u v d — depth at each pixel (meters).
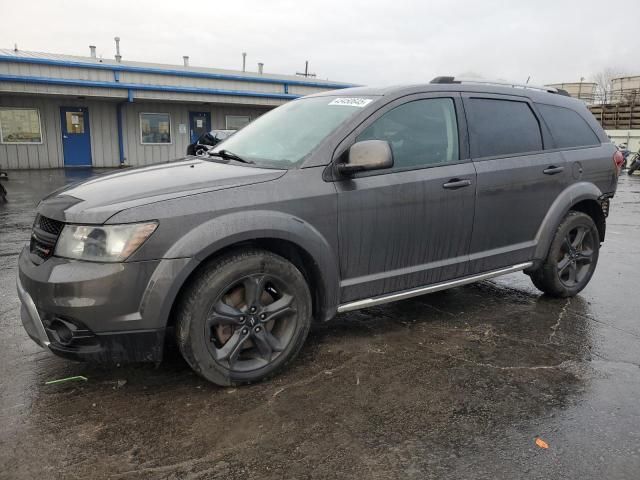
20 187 13.65
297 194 3.21
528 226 4.45
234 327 3.12
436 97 3.94
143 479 2.36
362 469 2.44
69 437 2.65
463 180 3.91
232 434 2.70
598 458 2.53
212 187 3.04
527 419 2.87
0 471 2.39
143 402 2.99
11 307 4.45
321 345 3.79
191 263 2.85
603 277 5.70
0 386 3.14
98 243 2.74
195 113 21.92
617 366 3.52
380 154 3.20
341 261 3.45
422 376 3.34
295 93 22.78
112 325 2.77
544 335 4.04
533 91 4.67
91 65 18.23
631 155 23.91
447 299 4.88
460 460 2.51
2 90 16.81
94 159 20.36
